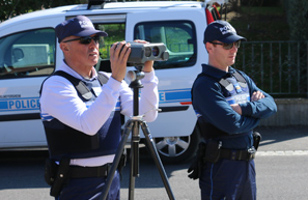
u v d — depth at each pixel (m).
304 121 11.58
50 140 3.82
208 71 4.46
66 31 3.76
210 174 4.38
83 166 3.77
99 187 3.80
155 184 7.66
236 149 4.33
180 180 7.82
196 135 8.51
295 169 8.26
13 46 8.47
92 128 3.55
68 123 3.62
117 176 3.94
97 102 3.52
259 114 4.39
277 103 11.59
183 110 8.27
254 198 4.46
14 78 8.41
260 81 13.36
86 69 3.88
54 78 3.73
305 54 12.66
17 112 8.37
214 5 8.91
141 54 3.51
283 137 10.60
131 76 3.71
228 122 4.21
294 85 12.90
